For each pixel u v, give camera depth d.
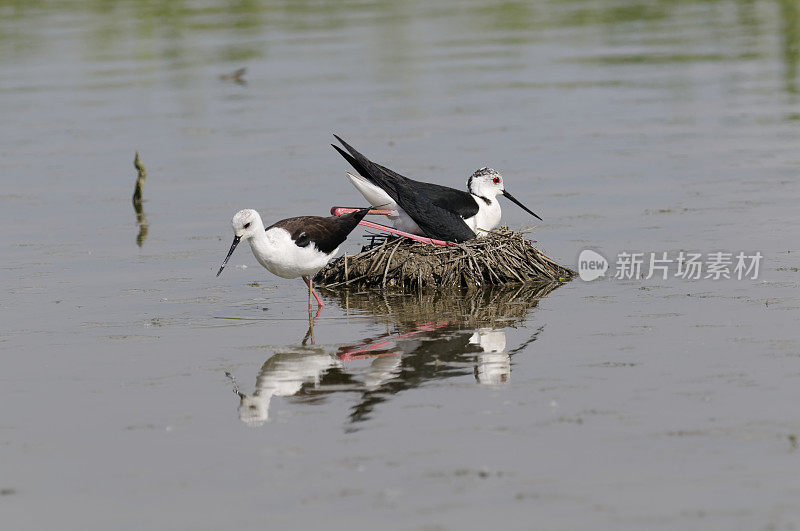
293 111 26.38
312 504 8.04
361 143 22.80
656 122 24.06
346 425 9.51
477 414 9.67
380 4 47.25
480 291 14.18
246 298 14.02
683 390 10.09
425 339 12.10
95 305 13.63
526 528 7.60
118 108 27.39
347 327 12.69
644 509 7.82
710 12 42.09
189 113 26.58
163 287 14.47
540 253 14.77
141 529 7.77
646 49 33.69
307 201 18.67
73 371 11.13
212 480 8.48
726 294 13.34
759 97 26.23
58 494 8.34
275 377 10.86
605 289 13.90
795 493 7.99
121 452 9.06
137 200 19.08
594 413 9.59
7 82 31.27
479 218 15.38
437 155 21.56
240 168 21.23
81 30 40.97
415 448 8.96
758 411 9.52
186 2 48.94
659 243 15.69
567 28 39.22
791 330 11.79
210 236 17.00
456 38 37.41
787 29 36.38
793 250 15.05
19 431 9.55
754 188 18.47
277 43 36.97
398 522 7.73
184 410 9.98
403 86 29.00
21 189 20.27
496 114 25.33
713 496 7.98
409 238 14.94
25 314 13.26
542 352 11.44
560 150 21.83
